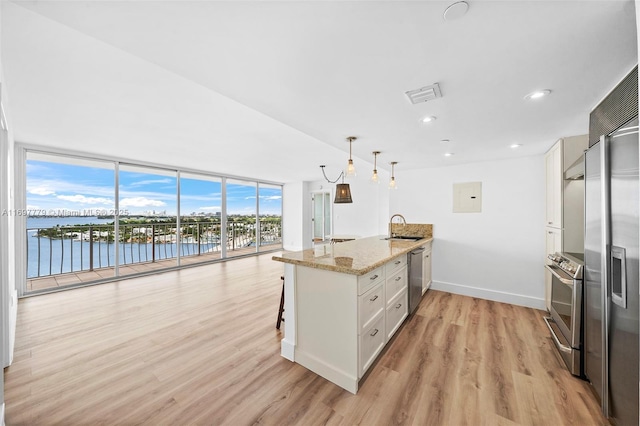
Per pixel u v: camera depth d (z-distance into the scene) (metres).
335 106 1.90
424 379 1.89
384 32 1.10
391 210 4.56
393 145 2.95
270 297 3.71
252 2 0.93
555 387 1.79
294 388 1.79
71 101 2.23
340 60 1.32
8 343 2.01
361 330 1.82
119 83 1.92
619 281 1.36
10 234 2.78
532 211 3.40
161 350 2.27
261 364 2.08
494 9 0.96
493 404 1.64
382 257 2.23
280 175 6.91
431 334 2.60
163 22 1.04
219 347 2.33
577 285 1.87
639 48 0.88
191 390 1.76
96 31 1.09
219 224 7.61
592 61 1.30
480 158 3.56
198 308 3.27
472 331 2.67
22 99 2.18
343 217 7.21
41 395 1.70
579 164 2.07
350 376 1.77
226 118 2.65
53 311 3.16
